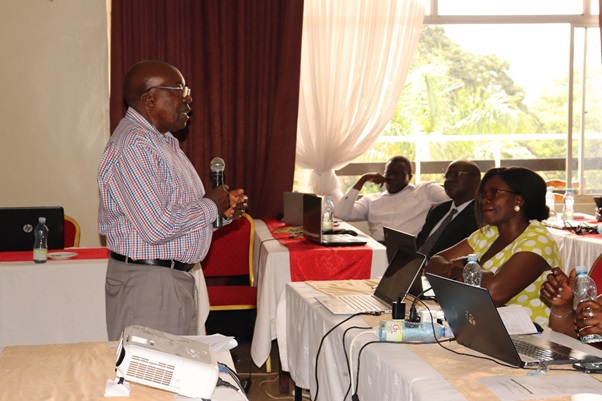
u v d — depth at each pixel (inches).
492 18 253.0
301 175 239.6
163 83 102.3
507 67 262.5
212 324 204.5
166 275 99.7
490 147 263.9
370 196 228.1
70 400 61.9
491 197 105.6
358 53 230.8
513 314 87.4
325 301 106.0
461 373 70.4
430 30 258.4
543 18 253.9
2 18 203.3
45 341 137.9
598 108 258.4
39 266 136.7
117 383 64.5
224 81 221.5
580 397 56.1
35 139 206.8
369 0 230.4
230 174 225.5
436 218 172.6
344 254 162.4
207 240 103.5
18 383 66.6
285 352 135.1
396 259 106.3
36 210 151.0
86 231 210.5
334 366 95.0
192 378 62.2
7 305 136.3
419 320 87.0
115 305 100.7
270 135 226.1
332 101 232.5
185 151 222.5
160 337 67.7
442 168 260.8
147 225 95.6
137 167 96.0
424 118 260.8
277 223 215.9
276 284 160.4
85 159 209.3
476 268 101.4
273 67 224.8
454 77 261.6
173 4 217.8
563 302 87.0
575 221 220.2
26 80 205.5
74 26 206.8
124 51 215.6
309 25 229.0
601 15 248.7
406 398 69.8
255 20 222.5
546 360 72.8
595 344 89.0
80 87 207.9
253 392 157.8
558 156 264.2
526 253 100.5
